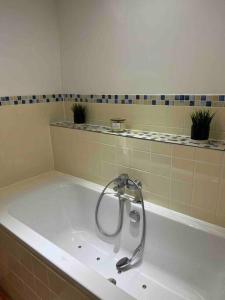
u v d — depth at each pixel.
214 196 1.33
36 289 1.30
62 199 2.00
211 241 1.32
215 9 1.25
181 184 1.44
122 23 1.62
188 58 1.40
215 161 1.27
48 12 1.96
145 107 1.66
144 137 1.55
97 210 1.78
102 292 0.95
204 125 1.35
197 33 1.34
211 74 1.34
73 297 1.05
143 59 1.59
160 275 1.50
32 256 1.22
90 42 1.84
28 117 1.99
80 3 1.82
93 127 1.93
